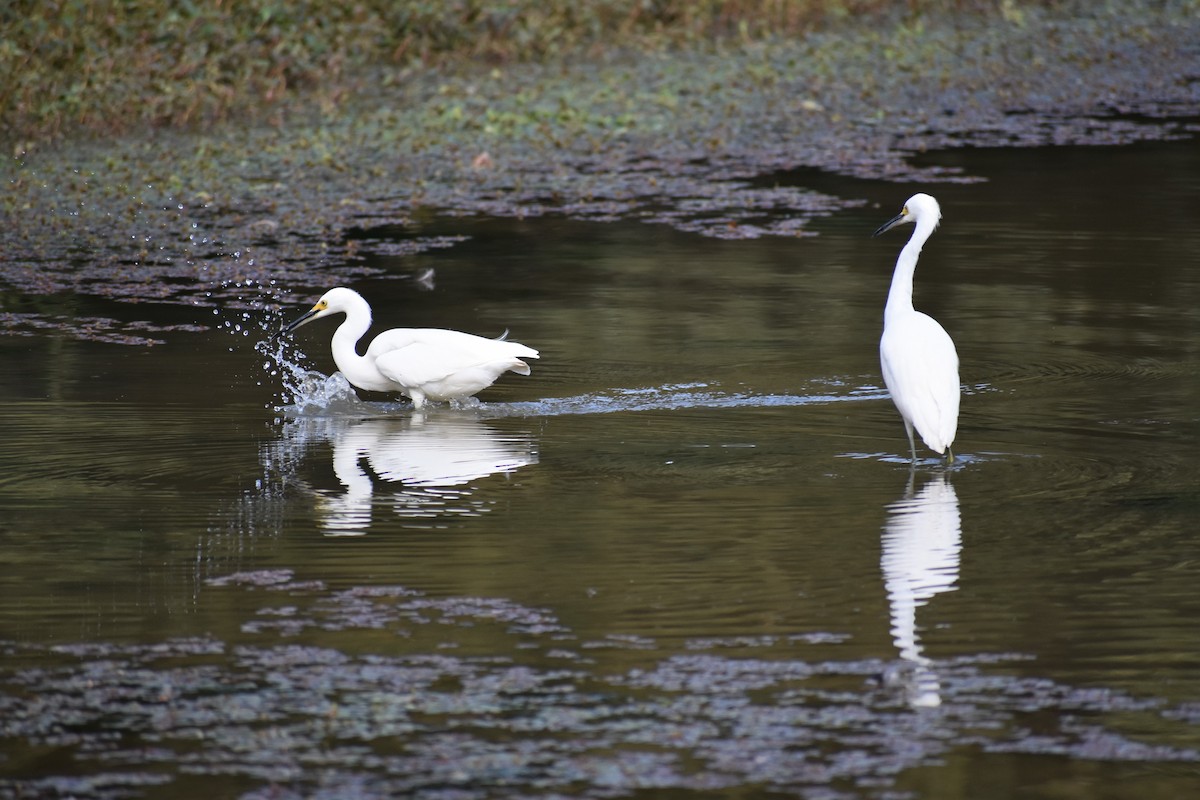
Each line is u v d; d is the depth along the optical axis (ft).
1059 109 102.73
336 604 30.55
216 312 58.49
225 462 40.78
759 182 82.58
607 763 24.50
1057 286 61.77
